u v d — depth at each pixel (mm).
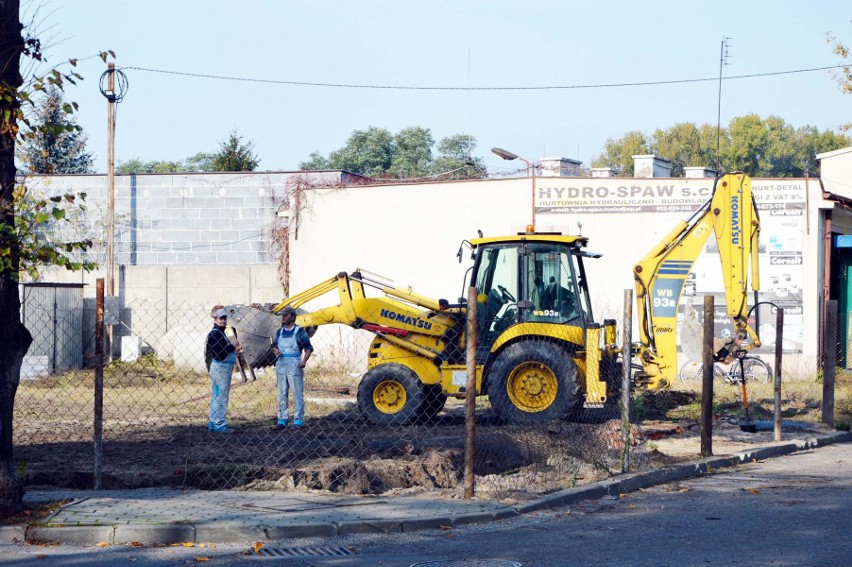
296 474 11227
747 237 17047
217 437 14781
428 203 27875
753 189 25266
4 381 9117
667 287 17406
